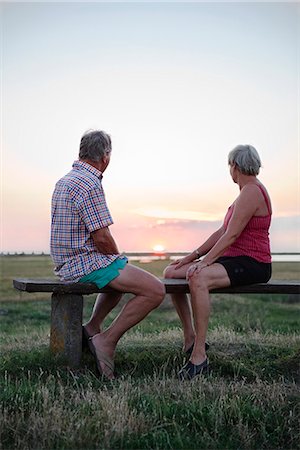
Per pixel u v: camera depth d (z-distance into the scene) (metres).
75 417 3.81
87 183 4.61
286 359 4.97
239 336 5.93
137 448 3.60
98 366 4.66
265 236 4.91
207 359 4.73
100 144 4.73
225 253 4.94
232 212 5.05
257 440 3.79
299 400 4.19
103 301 5.06
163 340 5.72
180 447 3.63
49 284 4.65
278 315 13.30
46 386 4.27
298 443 3.76
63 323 4.79
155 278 4.71
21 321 12.35
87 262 4.64
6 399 4.06
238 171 4.92
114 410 3.85
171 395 4.24
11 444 3.64
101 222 4.58
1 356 5.03
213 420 3.87
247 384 4.48
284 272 17.81
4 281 17.94
